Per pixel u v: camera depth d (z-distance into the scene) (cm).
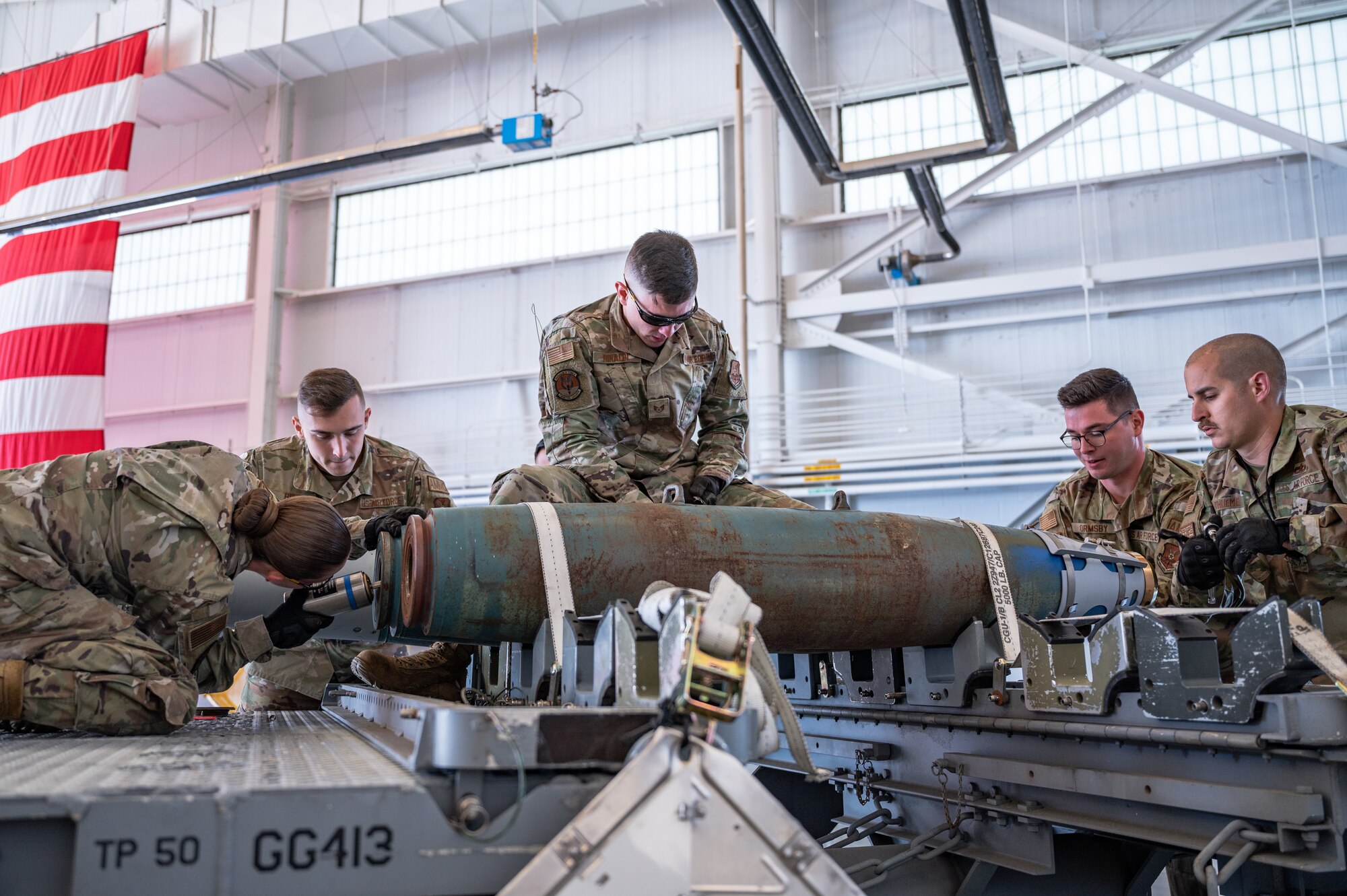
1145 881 190
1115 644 152
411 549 168
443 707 99
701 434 267
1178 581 225
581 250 986
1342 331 754
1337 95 786
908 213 883
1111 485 303
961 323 855
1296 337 773
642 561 170
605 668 130
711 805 91
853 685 225
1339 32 791
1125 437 290
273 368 1053
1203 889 195
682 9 986
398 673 233
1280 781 131
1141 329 812
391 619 183
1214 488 261
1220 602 249
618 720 99
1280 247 762
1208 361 244
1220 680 144
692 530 175
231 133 1115
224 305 1072
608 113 991
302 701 308
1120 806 156
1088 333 796
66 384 931
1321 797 125
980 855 178
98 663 161
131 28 1041
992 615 193
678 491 200
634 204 976
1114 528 302
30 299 948
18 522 168
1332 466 232
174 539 176
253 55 1014
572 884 87
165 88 1066
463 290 1020
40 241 955
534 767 96
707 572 172
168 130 1144
